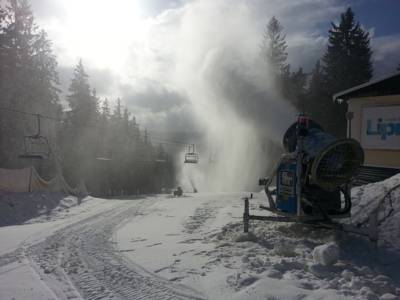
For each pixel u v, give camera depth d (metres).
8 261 7.10
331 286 4.80
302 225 8.11
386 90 15.09
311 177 7.24
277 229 8.18
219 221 10.88
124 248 7.89
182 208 15.89
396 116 14.73
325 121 32.47
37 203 17.08
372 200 9.26
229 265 5.97
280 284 4.86
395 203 8.45
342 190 7.66
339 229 7.02
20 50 26.56
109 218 13.37
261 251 6.67
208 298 4.75
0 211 14.84
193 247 7.46
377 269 5.65
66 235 9.78
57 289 5.36
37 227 11.52
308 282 4.98
